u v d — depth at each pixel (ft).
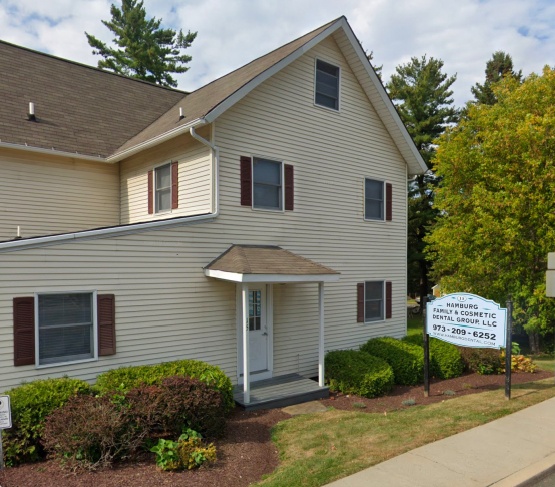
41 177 37.63
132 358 28.55
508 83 58.95
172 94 54.13
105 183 41.42
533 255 49.85
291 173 37.58
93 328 27.09
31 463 20.40
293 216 37.68
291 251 37.47
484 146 51.26
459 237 52.95
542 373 39.68
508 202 47.57
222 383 26.89
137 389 22.71
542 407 26.50
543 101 50.52
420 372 36.96
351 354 36.83
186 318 31.07
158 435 21.40
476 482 16.98
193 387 23.45
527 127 46.83
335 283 40.96
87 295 27.07
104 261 27.45
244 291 29.50
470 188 55.06
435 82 95.09
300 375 37.60
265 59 41.42
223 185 33.19
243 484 18.22
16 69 43.98
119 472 19.12
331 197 40.73
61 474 18.94
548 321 52.90
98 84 48.91
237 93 32.50
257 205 35.70
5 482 18.35
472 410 26.45
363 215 43.55
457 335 30.22
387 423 24.89
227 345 33.24
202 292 31.94
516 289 52.70
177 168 35.88
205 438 23.00
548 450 19.95
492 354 39.50
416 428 23.59
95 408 20.45
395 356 37.42
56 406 21.67
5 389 23.94
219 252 32.86
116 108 46.50
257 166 35.81
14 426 20.63
